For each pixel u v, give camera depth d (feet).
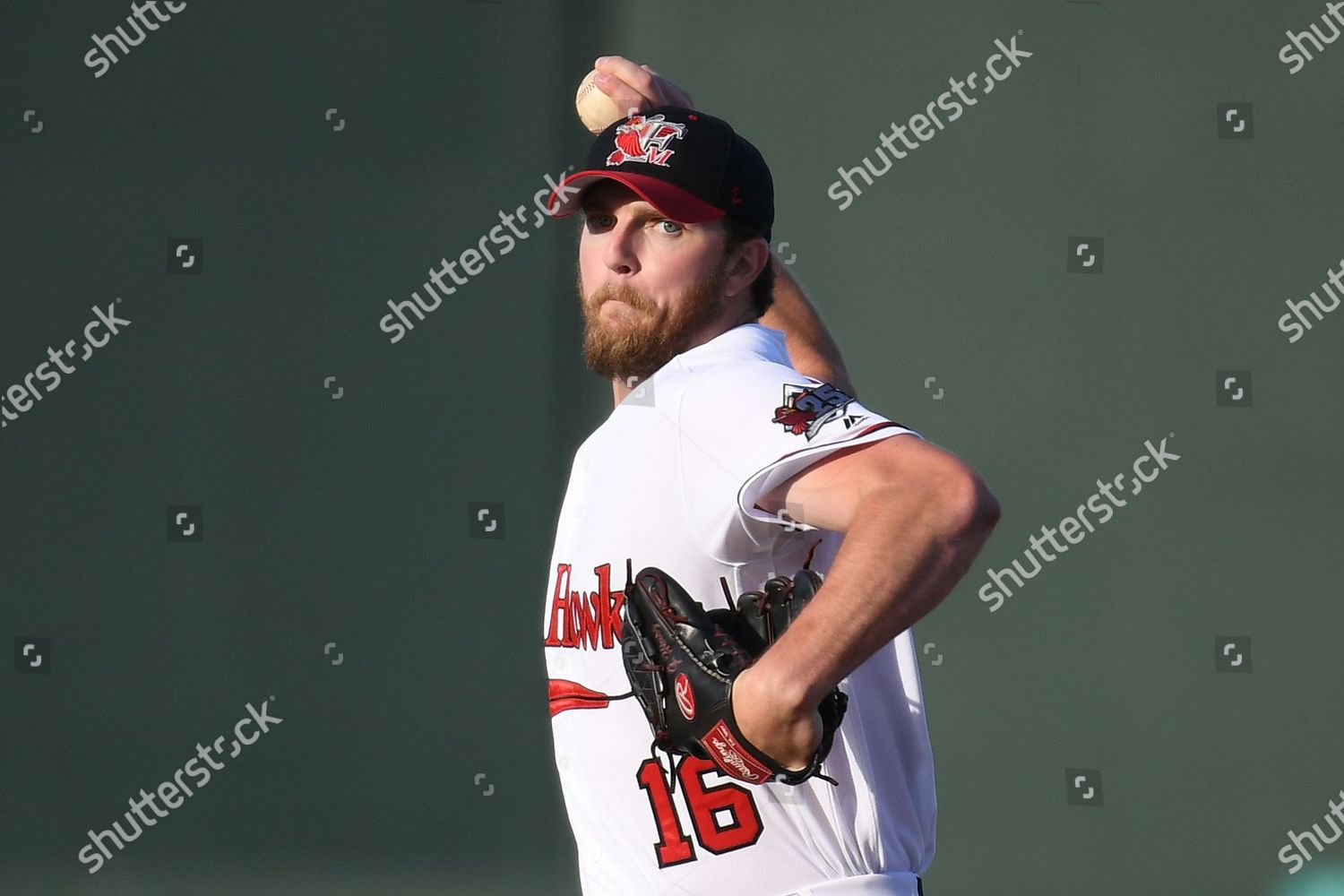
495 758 59.77
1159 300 62.08
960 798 59.88
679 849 14.23
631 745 14.39
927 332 61.82
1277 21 62.90
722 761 11.76
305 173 62.13
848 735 14.40
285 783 59.57
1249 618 60.85
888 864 14.57
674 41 62.54
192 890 58.95
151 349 61.77
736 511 12.86
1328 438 61.62
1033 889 59.36
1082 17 62.85
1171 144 62.49
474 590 60.64
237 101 62.49
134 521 61.05
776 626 12.44
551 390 61.62
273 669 60.23
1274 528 61.21
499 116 62.39
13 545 60.95
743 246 16.19
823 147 62.34
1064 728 60.23
